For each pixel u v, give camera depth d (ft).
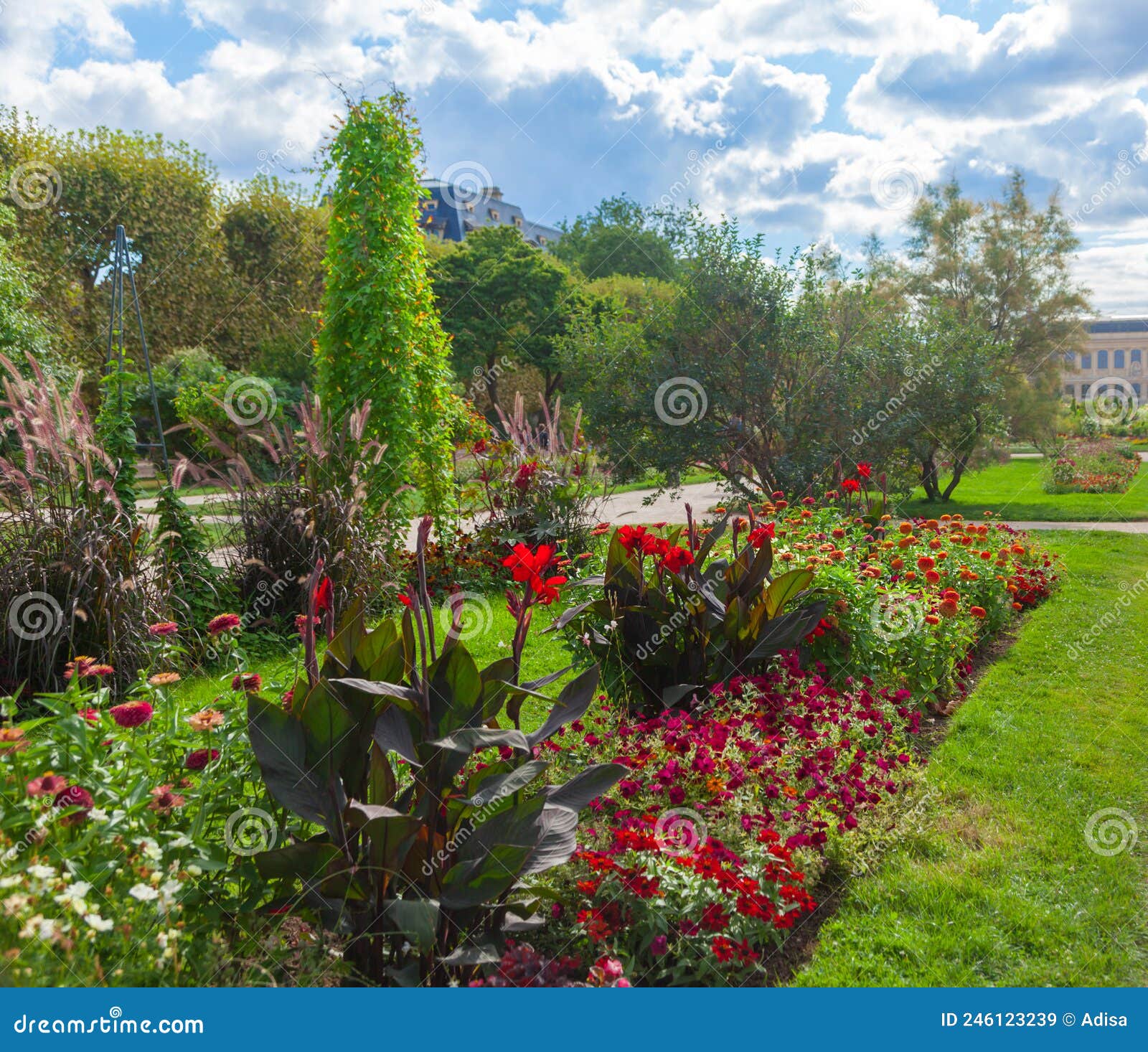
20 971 5.64
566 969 7.50
